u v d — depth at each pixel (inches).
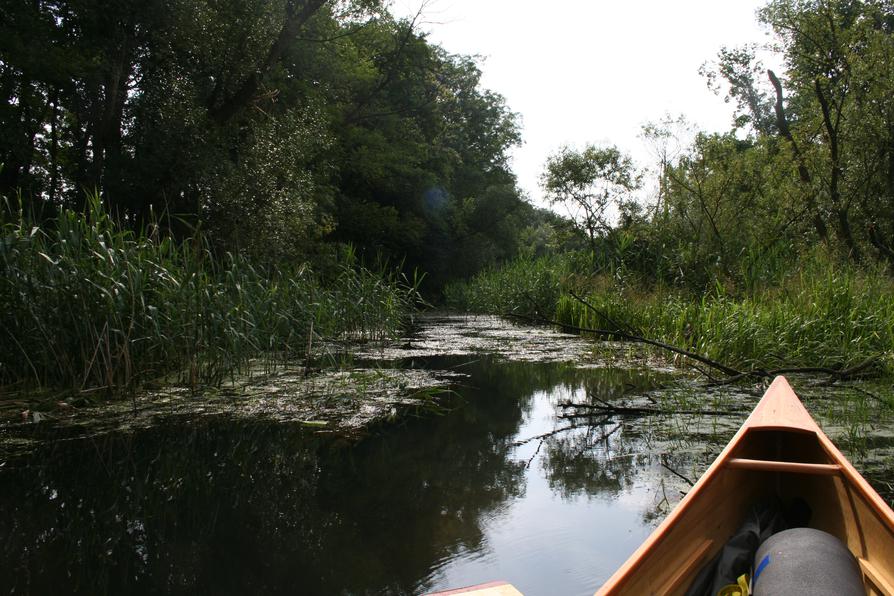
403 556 127.0
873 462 170.2
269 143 599.2
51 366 257.6
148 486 170.1
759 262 478.0
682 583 93.7
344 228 1043.3
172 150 545.6
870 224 555.8
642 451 194.2
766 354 318.7
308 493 164.7
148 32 576.7
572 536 135.0
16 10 496.7
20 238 252.1
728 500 114.4
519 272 743.1
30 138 557.9
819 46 582.6
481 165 1633.9
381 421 241.8
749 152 569.6
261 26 611.2
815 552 82.9
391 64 1031.0
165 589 114.6
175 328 278.2
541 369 367.9
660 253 573.9
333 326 441.7
